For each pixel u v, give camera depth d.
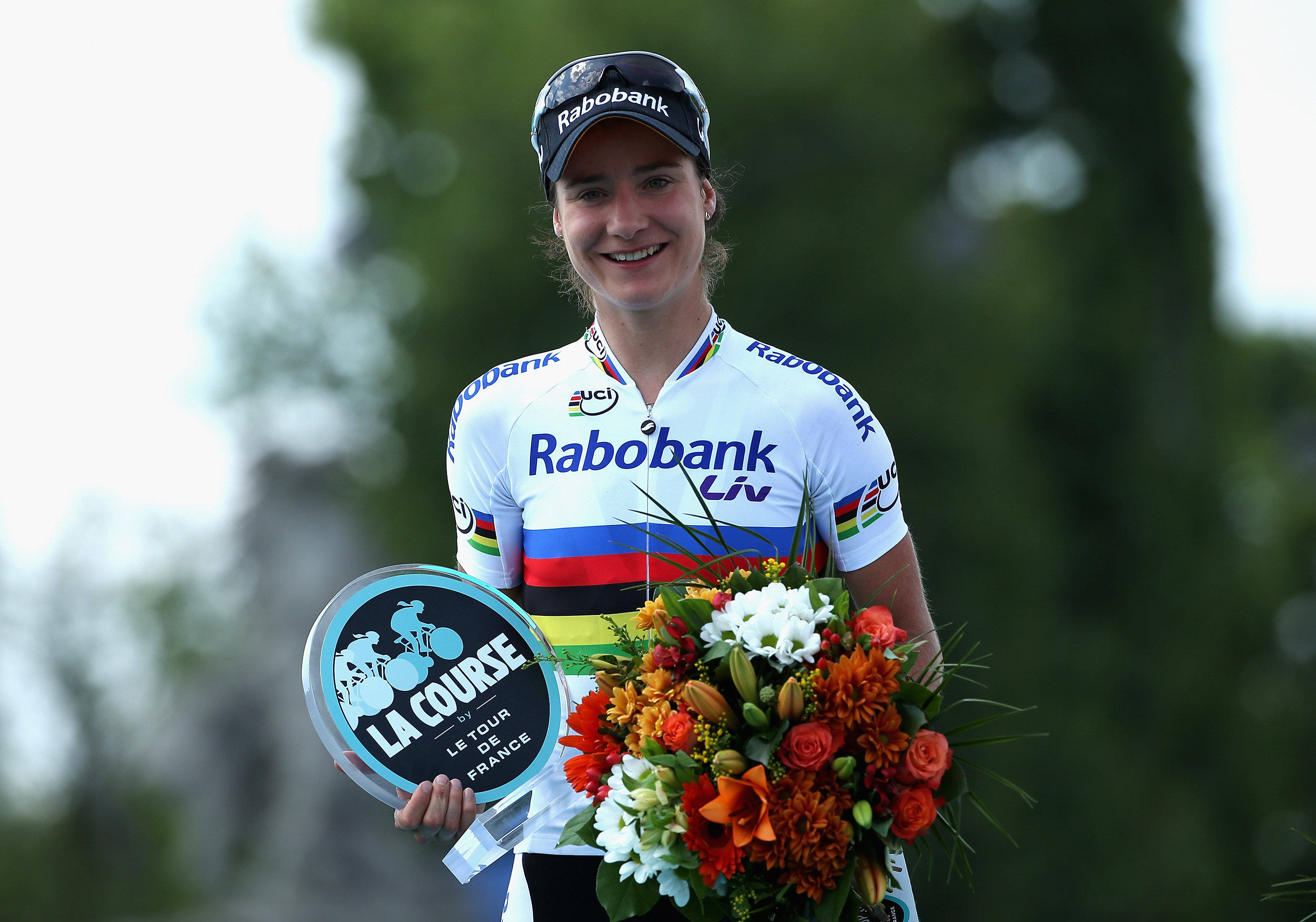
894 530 3.85
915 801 3.12
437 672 3.71
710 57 22.62
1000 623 24.00
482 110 23.25
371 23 26.33
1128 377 31.12
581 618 3.74
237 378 30.64
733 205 22.94
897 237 24.45
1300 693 32.16
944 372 24.12
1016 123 33.88
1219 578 31.03
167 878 36.88
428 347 23.55
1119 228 32.41
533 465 3.82
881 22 24.92
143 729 38.72
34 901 36.56
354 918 30.81
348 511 28.23
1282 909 27.45
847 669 3.16
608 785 3.33
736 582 3.39
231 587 37.66
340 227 29.53
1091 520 30.47
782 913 3.22
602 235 3.63
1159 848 24.98
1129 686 28.56
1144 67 32.94
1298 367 47.75
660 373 3.78
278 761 35.06
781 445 3.70
